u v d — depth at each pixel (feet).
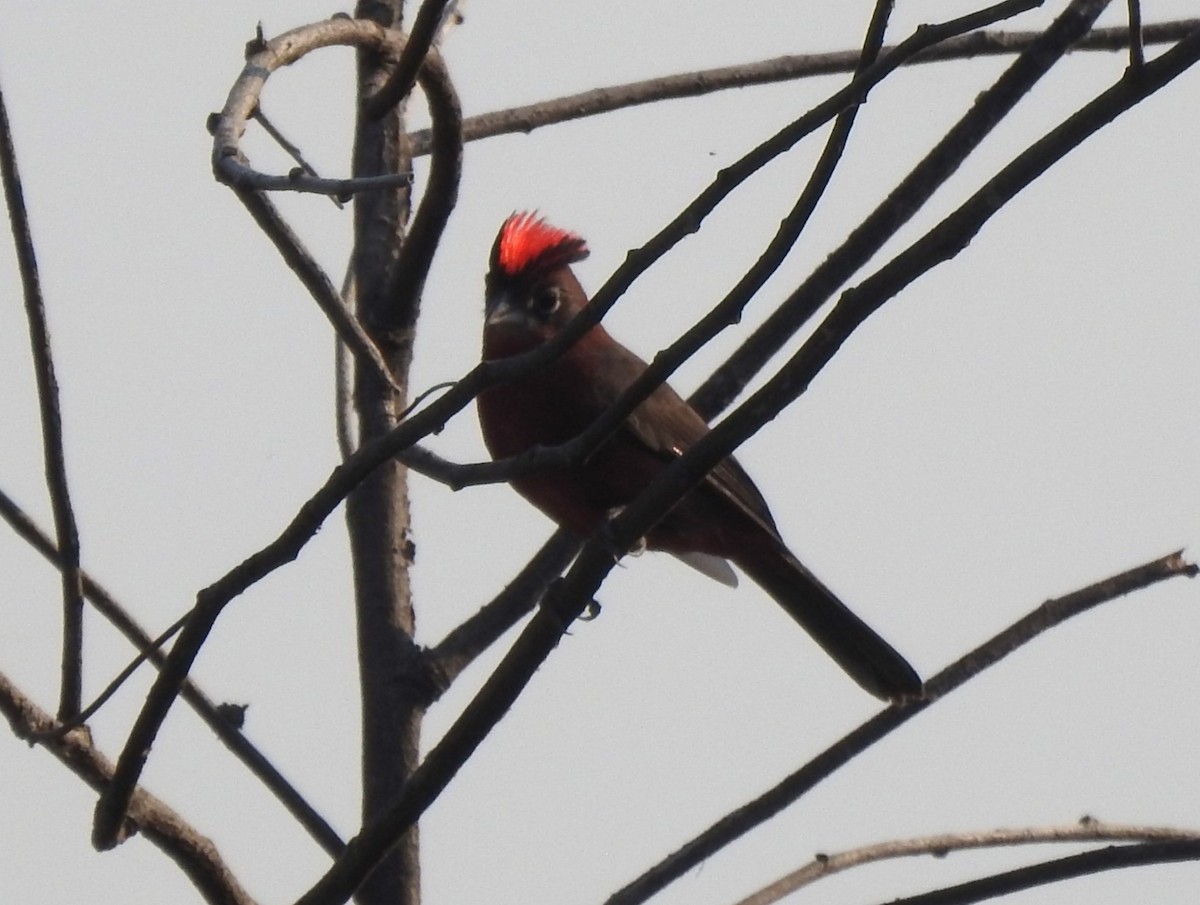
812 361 24.09
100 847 25.08
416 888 28.99
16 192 25.25
